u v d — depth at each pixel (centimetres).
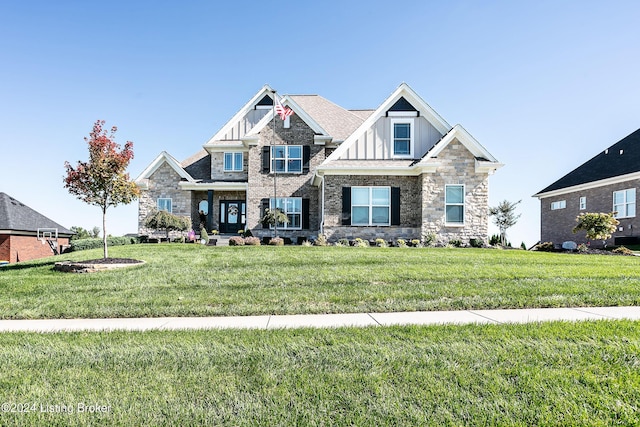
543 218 3416
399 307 763
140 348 529
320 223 2203
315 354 495
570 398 377
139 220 2600
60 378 438
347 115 2767
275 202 2286
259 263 1245
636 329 576
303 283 971
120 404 377
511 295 834
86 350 527
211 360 480
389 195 1947
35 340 581
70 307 796
